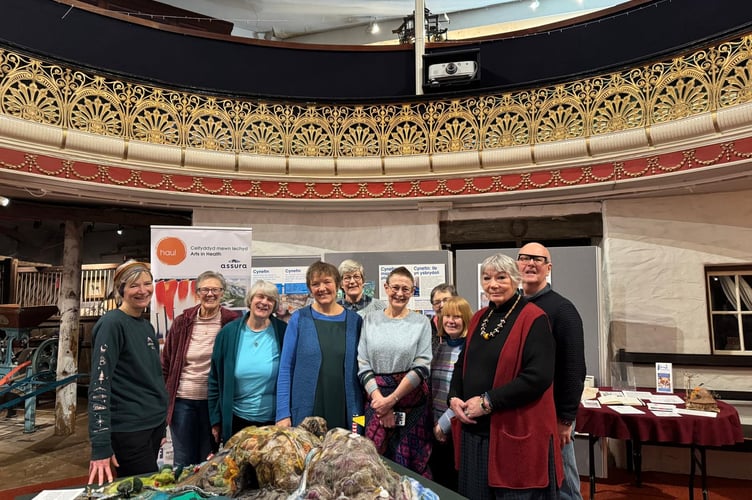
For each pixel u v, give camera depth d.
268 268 4.60
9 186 4.09
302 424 2.22
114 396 2.32
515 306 2.18
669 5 4.30
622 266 4.54
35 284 7.90
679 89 4.01
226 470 1.92
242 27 7.77
